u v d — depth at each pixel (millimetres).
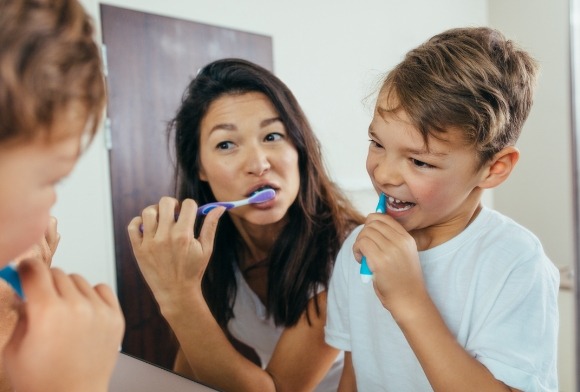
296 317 681
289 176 663
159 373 508
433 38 491
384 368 559
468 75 424
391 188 459
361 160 919
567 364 672
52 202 240
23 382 269
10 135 204
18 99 199
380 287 451
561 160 998
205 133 677
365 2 927
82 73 218
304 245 695
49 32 206
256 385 622
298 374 687
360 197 905
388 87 453
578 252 336
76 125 223
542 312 442
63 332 264
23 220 226
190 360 617
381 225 474
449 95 417
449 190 445
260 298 768
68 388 268
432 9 960
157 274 576
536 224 1053
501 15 1025
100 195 859
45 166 223
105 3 831
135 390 484
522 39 1013
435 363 422
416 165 442
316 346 687
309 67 936
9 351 277
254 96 649
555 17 979
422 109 415
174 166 785
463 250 508
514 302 447
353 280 594
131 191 886
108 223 868
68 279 288
